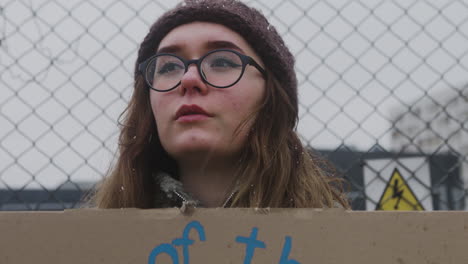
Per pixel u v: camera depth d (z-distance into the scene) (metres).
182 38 0.97
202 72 0.91
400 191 1.75
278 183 1.00
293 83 1.12
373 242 0.76
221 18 0.99
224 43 0.97
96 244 0.78
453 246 0.75
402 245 0.76
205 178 0.99
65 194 1.87
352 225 0.77
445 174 1.76
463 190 1.77
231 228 0.77
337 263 0.75
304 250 0.76
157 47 1.05
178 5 1.07
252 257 0.76
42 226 0.80
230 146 0.92
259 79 0.99
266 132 1.00
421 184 1.75
